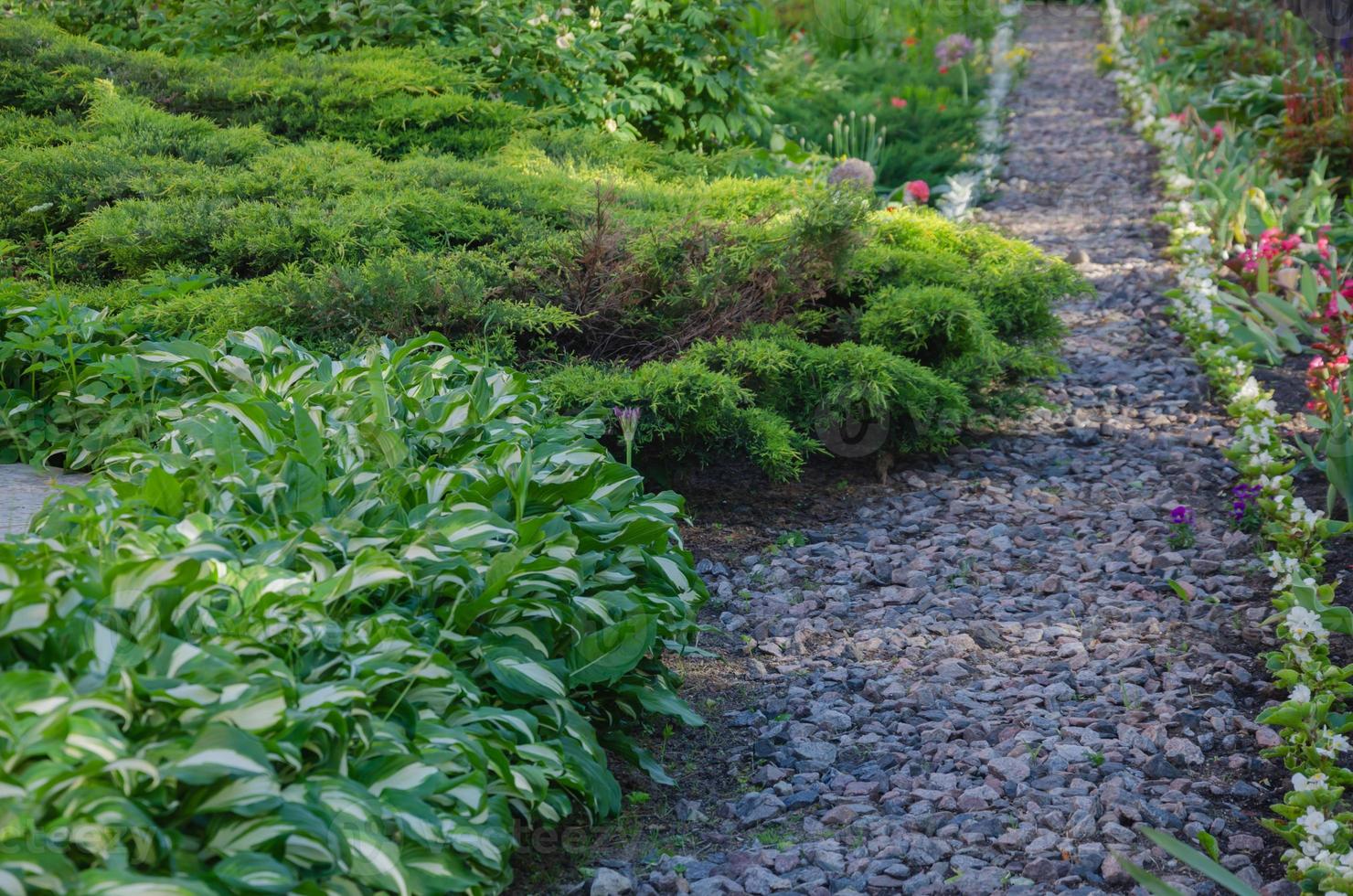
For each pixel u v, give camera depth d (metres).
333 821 1.86
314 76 6.54
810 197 4.90
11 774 1.63
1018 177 9.24
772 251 4.63
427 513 2.68
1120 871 2.39
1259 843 2.49
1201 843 2.44
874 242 5.20
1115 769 2.77
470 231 4.77
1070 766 2.78
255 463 2.78
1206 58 10.80
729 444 4.34
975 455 4.88
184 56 7.17
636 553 3.02
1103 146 9.98
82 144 5.70
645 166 6.46
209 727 1.75
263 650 2.04
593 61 7.17
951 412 4.49
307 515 2.58
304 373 3.46
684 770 2.86
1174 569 3.81
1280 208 7.26
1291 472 4.48
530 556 2.61
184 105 6.47
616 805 2.53
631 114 7.25
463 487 2.87
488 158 5.90
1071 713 3.03
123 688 1.80
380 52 6.87
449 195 4.96
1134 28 13.61
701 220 4.76
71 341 3.95
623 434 3.37
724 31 7.74
